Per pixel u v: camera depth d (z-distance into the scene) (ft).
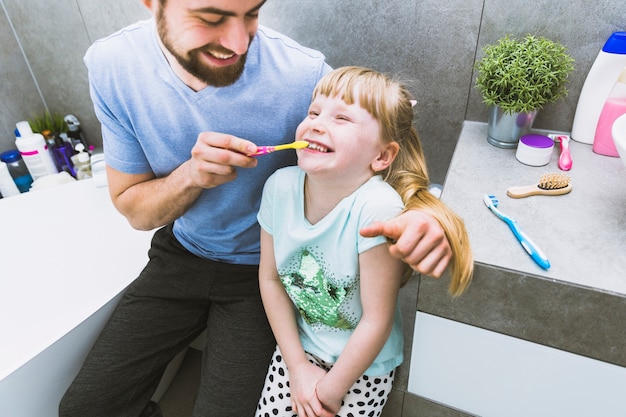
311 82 2.55
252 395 2.65
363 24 3.35
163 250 3.22
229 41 2.12
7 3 4.68
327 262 2.30
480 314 2.22
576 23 2.83
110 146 2.70
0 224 4.30
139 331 2.92
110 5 4.28
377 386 2.55
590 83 2.85
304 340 2.67
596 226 2.23
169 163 2.71
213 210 2.78
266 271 2.64
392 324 2.36
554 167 2.78
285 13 3.52
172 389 4.20
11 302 4.31
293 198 2.33
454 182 2.65
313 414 2.37
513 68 2.67
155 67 2.41
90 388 2.71
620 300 1.85
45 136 5.22
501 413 2.56
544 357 2.19
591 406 2.23
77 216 4.70
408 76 3.43
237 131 2.57
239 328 2.83
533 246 2.07
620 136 2.16
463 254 1.97
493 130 3.03
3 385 2.53
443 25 3.14
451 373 2.55
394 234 1.79
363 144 2.05
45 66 5.05
